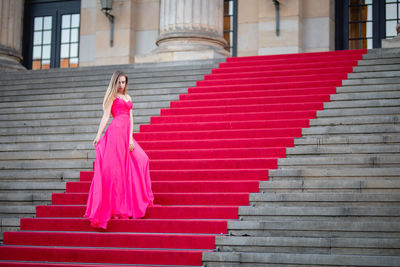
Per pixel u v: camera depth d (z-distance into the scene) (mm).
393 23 16047
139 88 11773
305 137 8898
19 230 7797
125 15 17844
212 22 14211
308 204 7395
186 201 7719
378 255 6410
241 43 17109
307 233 6875
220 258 6512
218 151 8805
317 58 11609
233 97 10664
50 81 12906
